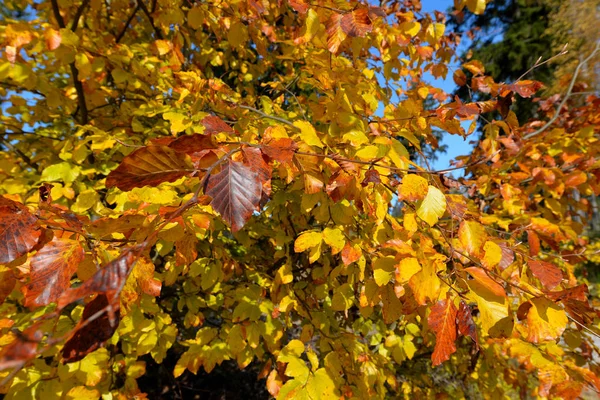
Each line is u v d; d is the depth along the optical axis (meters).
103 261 0.44
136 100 1.07
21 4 1.19
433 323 0.41
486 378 1.01
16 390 0.52
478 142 1.41
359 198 0.53
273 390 0.65
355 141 0.56
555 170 0.95
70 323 0.60
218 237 0.94
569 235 0.84
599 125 1.11
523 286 0.49
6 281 0.43
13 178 0.76
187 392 1.58
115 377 0.72
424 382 1.19
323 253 0.86
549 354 0.56
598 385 0.50
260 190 0.34
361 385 0.67
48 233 0.43
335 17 0.54
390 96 0.85
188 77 0.74
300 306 0.81
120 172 0.33
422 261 0.45
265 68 1.40
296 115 0.90
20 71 0.68
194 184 0.55
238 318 0.81
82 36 0.84
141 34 1.39
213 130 0.40
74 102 1.04
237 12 0.79
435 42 0.81
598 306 0.80
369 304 0.56
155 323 0.73
